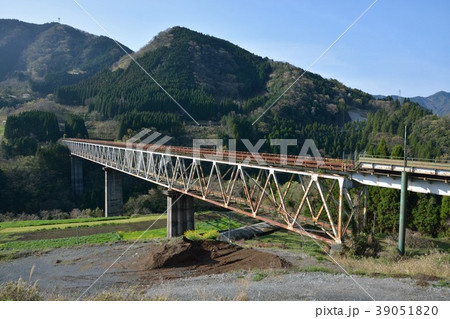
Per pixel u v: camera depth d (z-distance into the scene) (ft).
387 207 153.28
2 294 43.01
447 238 140.97
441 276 54.65
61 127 479.00
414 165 72.54
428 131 362.94
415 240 112.16
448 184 68.49
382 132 424.46
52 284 81.20
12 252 119.34
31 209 268.00
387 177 77.71
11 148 344.90
